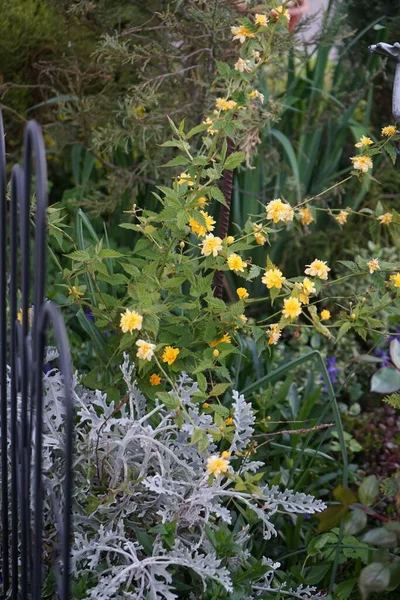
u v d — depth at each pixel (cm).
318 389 245
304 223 210
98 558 169
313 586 198
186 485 181
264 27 200
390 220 212
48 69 307
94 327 213
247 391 218
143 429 178
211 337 195
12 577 163
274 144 354
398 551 196
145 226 199
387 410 279
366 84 342
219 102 196
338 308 332
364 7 324
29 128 130
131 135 292
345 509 165
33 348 135
